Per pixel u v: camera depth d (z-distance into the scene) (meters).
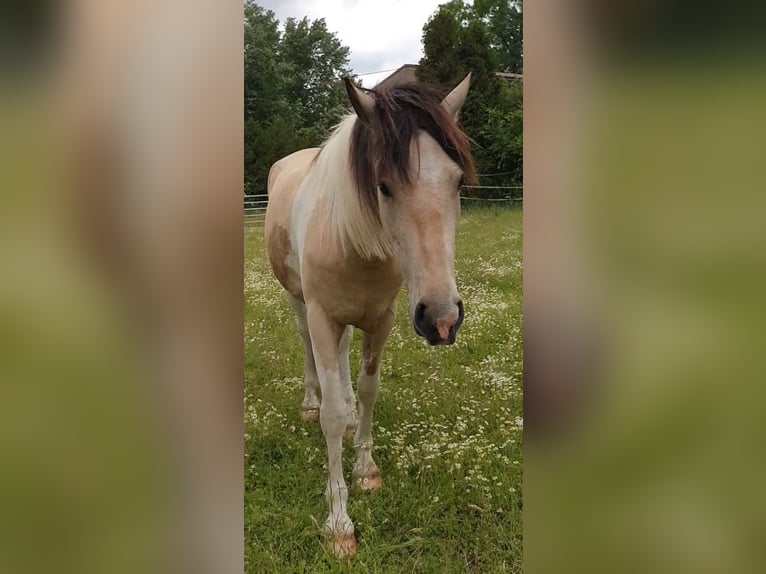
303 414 2.65
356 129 1.67
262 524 1.92
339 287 1.84
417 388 2.74
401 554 1.82
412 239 1.44
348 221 1.70
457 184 1.48
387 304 1.93
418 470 2.14
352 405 2.55
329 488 1.95
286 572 1.73
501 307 3.28
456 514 1.95
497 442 2.19
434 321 1.39
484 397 2.55
